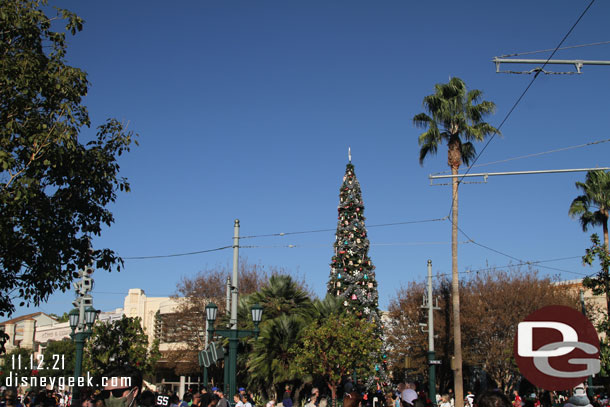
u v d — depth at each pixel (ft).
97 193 47.21
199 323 157.58
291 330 94.63
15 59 44.14
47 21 46.70
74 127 44.55
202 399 56.49
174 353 161.89
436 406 89.45
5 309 45.11
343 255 120.67
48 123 44.39
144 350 132.16
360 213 124.88
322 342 89.97
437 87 116.26
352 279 118.42
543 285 143.84
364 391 101.09
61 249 45.16
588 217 132.05
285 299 107.24
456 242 111.14
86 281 67.10
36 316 287.69
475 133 112.37
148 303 196.03
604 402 47.65
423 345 147.02
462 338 142.51
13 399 44.88
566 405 22.84
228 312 103.55
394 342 154.10
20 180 40.63
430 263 116.57
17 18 44.60
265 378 94.22
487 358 137.69
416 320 151.43
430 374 110.93
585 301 150.92
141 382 18.60
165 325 176.14
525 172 53.72
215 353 70.54
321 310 107.76
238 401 67.41
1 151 40.16
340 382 98.12
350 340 89.30
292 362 93.81
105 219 48.08
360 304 118.32
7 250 42.73
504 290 138.82
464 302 143.33
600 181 129.39
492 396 14.65
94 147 47.85
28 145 42.65
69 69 45.80
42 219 43.19
